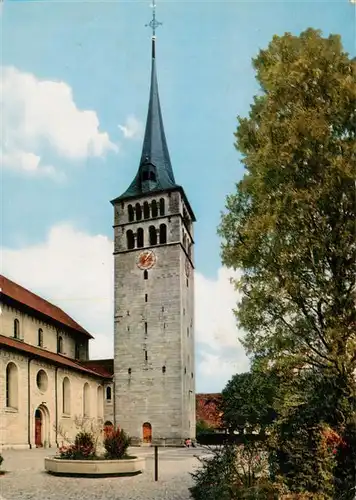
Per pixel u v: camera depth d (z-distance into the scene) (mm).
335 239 16359
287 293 17016
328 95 17422
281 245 16922
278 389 17031
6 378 50969
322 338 16578
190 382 73312
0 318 57406
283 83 17859
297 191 16625
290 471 14641
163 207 73250
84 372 67062
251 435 16516
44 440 56500
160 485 22938
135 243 73188
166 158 79875
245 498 14188
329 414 15156
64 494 20344
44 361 57625
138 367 68938
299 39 18922
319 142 16609
